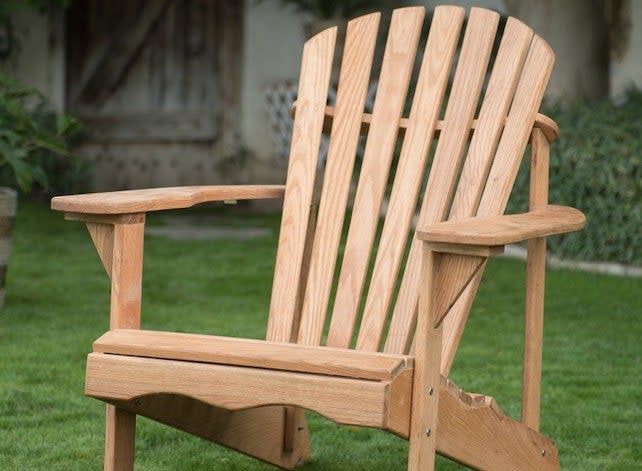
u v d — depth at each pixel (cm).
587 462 634
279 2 2189
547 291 1209
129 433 499
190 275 1295
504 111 570
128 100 2308
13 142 995
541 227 455
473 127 576
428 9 1925
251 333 966
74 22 2309
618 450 659
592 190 1371
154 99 2297
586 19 1616
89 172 2234
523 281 1273
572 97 1609
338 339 552
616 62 1564
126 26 2297
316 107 600
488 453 502
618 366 873
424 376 437
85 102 2317
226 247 1533
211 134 2261
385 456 646
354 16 1967
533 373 557
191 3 2272
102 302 1112
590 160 1354
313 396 426
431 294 436
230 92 2256
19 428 682
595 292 1204
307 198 582
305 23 2120
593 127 1375
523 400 559
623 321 1050
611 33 1564
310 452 643
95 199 491
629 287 1237
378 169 580
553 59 573
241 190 558
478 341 960
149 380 452
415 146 579
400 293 552
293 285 566
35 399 739
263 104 2217
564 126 1394
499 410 505
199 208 2141
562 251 1406
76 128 1014
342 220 576
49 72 2294
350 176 582
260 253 1477
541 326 560
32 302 1102
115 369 457
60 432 675
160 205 499
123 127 2303
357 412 420
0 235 1025
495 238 418
